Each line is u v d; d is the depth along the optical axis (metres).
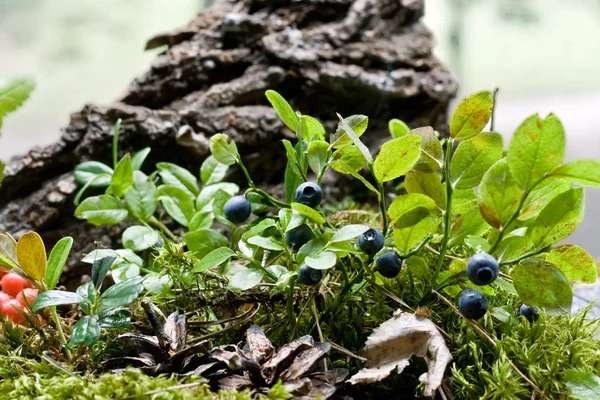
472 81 0.77
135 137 0.59
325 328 0.48
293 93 0.62
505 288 0.46
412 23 0.66
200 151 0.59
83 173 0.55
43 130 0.82
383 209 0.46
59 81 0.83
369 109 0.63
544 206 0.44
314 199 0.46
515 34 0.76
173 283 0.49
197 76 0.62
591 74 0.83
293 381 0.44
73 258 0.57
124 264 0.49
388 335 0.45
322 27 0.63
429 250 0.49
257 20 0.62
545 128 0.43
